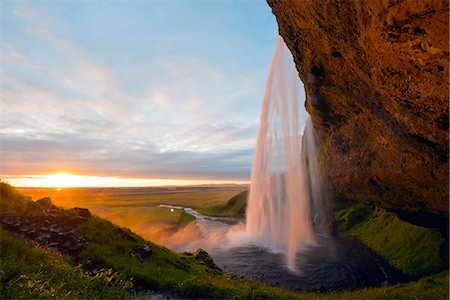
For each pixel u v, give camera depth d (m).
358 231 53.81
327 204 64.81
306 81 32.25
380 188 41.22
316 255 43.03
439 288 17.84
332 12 17.05
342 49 19.94
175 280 14.40
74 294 7.93
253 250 47.09
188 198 186.88
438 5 9.48
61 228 16.41
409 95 17.80
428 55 12.47
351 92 26.77
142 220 73.81
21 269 8.96
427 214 40.41
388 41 13.27
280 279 33.03
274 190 85.81
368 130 34.12
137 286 13.29
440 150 24.05
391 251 41.28
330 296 18.97
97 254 14.48
